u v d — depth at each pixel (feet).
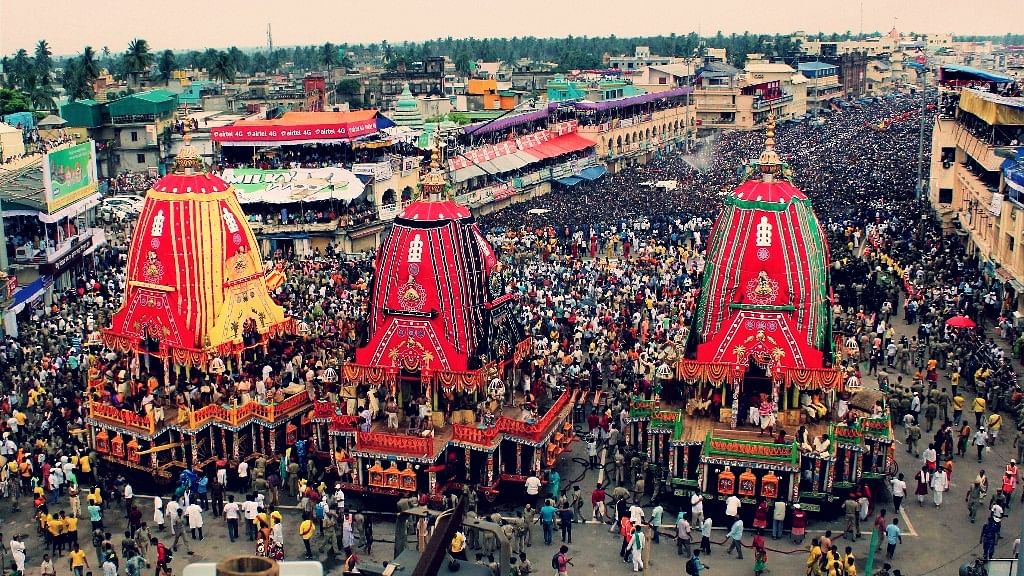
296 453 127.44
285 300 183.52
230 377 131.75
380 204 265.13
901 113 601.21
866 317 179.83
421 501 114.52
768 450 113.91
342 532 110.63
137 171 370.94
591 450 131.64
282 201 244.83
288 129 263.29
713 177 347.77
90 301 185.98
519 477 122.62
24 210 191.52
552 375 140.36
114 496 123.13
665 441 125.18
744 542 112.98
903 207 279.28
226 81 565.12
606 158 399.85
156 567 105.60
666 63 618.03
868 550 110.63
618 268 212.64
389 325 123.44
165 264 130.21
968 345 161.99
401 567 60.70
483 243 127.24
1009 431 140.67
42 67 636.48
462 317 121.90
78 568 105.19
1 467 122.83
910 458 132.98
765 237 119.24
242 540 114.62
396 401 126.11
